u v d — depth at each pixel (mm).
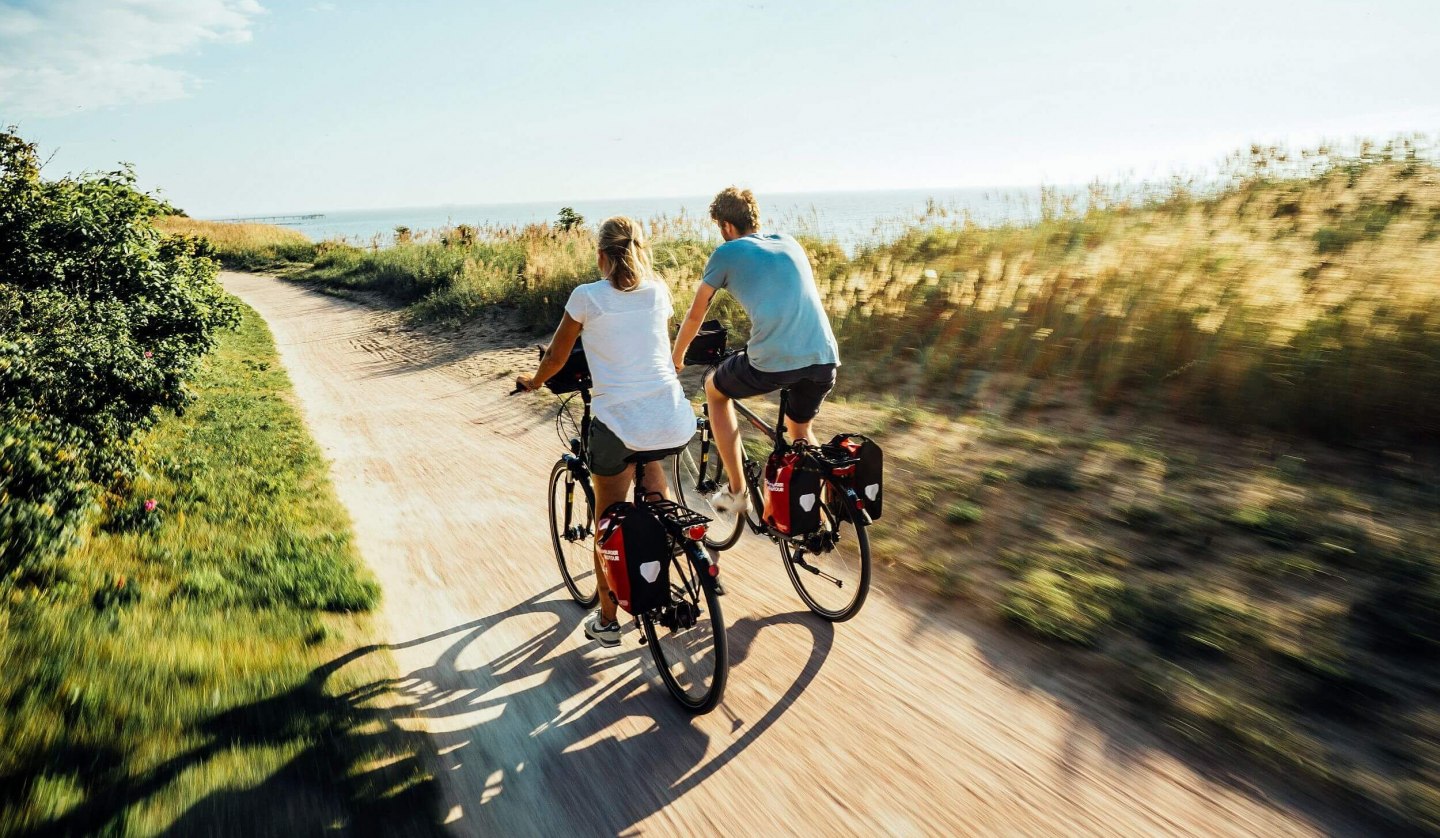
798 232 12586
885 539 4605
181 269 10938
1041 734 2941
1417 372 4848
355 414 9594
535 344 13469
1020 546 4293
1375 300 5355
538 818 2639
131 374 6758
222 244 45844
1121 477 4883
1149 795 2602
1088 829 2480
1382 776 2539
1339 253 6734
